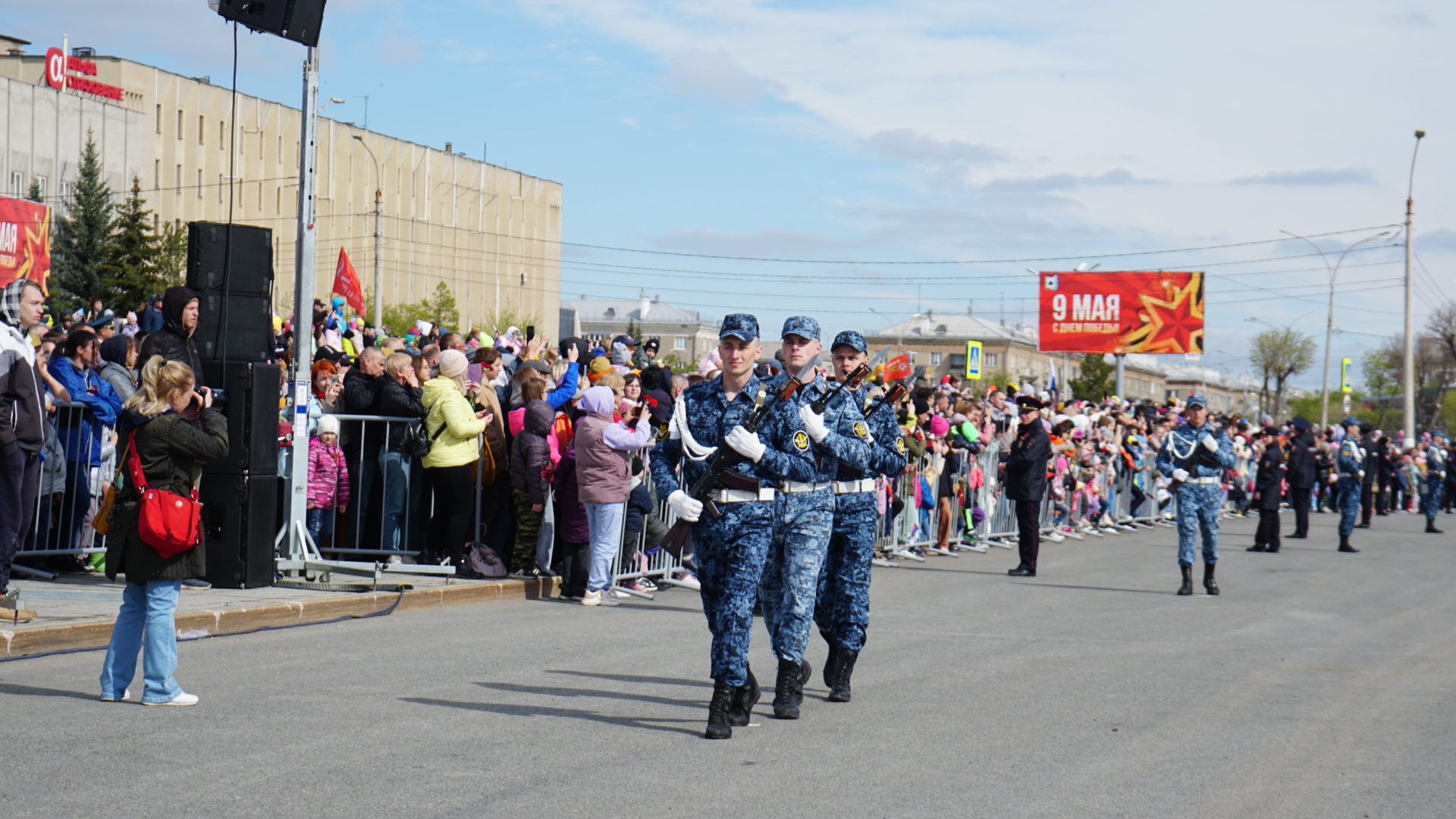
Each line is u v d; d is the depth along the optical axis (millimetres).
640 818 4582
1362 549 20172
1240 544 20203
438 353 11742
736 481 5945
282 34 9945
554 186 89000
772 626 6430
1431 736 6391
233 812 4484
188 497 6176
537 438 10875
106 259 48094
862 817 4688
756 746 5742
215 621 8383
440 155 76750
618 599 10781
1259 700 7188
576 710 6348
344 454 10953
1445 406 83062
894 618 10266
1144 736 6203
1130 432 23250
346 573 10242
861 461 6242
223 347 9523
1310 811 4996
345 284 26141
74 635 7598
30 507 8555
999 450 18719
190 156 60375
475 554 11016
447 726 5871
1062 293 43531
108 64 56938
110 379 10180
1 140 49562
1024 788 5176
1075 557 16750
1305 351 85188
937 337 98750
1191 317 42500
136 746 5332
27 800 4547
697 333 122188
